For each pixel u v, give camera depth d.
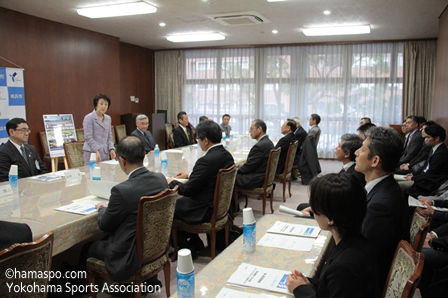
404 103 7.41
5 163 3.10
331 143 8.00
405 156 4.81
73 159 3.83
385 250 1.44
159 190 2.08
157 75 9.14
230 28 6.38
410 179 3.84
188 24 6.06
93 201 2.26
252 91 8.40
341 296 0.99
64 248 1.85
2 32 5.11
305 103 8.06
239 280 1.28
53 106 6.00
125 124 7.65
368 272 1.01
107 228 1.94
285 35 6.99
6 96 5.11
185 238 3.07
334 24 5.95
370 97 7.67
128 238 1.93
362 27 6.09
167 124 8.23
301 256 1.49
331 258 1.10
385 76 7.54
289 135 5.00
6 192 2.39
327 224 1.11
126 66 8.25
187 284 1.12
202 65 8.72
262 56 8.26
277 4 4.79
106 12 5.23
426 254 2.13
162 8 5.04
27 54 5.49
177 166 3.61
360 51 7.62
